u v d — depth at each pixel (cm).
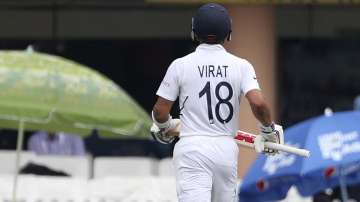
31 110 3475
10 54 3675
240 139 2406
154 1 5406
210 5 2420
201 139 2347
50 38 6750
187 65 2384
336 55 6706
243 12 5416
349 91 6706
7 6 6681
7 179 3944
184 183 2334
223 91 2372
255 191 3575
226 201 2369
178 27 6750
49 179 3947
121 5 6725
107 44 6806
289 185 3575
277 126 2381
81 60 6781
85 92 3597
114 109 3634
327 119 3391
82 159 4603
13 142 6281
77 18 6750
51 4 6700
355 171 3728
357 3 5419
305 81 6731
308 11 6650
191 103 2373
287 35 6694
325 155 3284
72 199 3928
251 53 5416
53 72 3591
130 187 3950
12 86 3516
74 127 3831
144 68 6800
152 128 2444
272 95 5438
